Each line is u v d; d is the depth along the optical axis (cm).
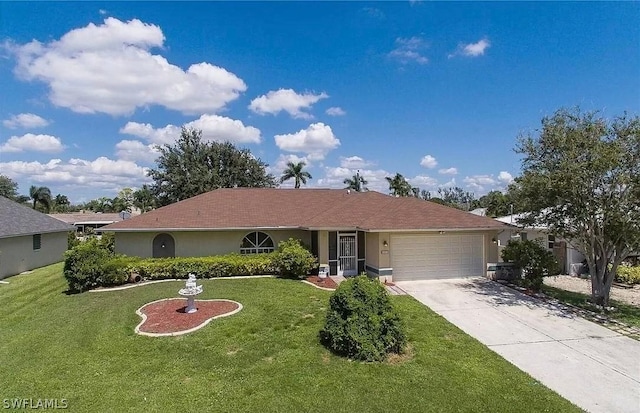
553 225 1472
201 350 945
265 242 2105
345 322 930
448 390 755
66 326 1155
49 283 1927
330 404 702
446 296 1498
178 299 1420
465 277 1834
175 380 796
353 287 982
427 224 1739
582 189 1336
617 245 1401
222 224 1984
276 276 1909
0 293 1716
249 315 1205
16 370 854
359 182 5844
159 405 703
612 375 841
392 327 925
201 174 4119
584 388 782
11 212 2509
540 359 923
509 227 1775
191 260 1872
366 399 719
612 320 1229
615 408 706
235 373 823
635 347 1005
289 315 1205
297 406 696
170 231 1983
